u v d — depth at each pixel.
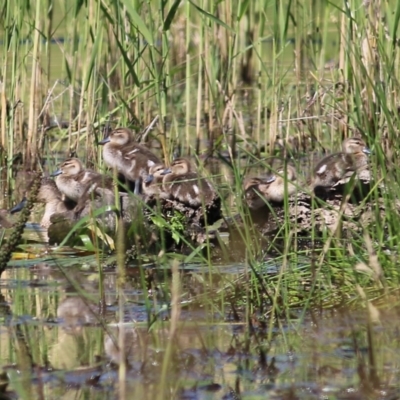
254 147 22.66
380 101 13.91
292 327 11.04
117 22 19.08
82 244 15.28
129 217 15.45
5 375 9.67
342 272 12.09
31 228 16.64
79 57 25.59
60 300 12.34
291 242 13.45
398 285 11.74
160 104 19.59
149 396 8.95
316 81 21.11
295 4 22.09
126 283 13.09
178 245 14.97
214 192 16.14
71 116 20.83
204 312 11.70
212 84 22.42
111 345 10.48
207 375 9.58
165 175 17.58
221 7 23.81
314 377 9.48
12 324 11.34
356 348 10.12
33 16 23.39
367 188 16.31
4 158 20.55
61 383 9.41
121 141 19.81
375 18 17.73
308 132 22.11
